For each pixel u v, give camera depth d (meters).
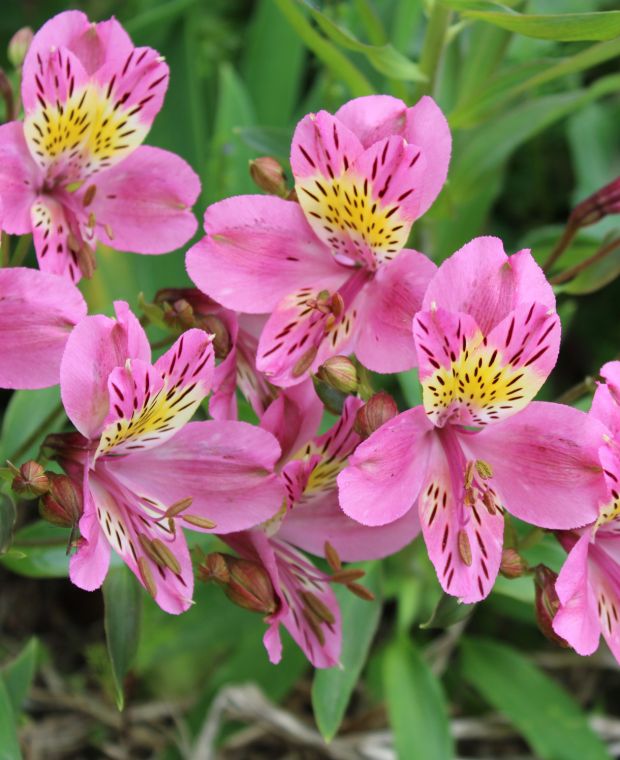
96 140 0.53
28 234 0.54
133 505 0.51
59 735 0.66
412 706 0.62
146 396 0.49
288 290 0.52
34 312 0.50
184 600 0.51
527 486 0.50
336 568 0.52
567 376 0.73
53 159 0.53
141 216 0.55
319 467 0.51
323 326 0.52
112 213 0.55
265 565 0.51
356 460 0.49
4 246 0.53
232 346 0.52
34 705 0.66
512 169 0.75
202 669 0.67
